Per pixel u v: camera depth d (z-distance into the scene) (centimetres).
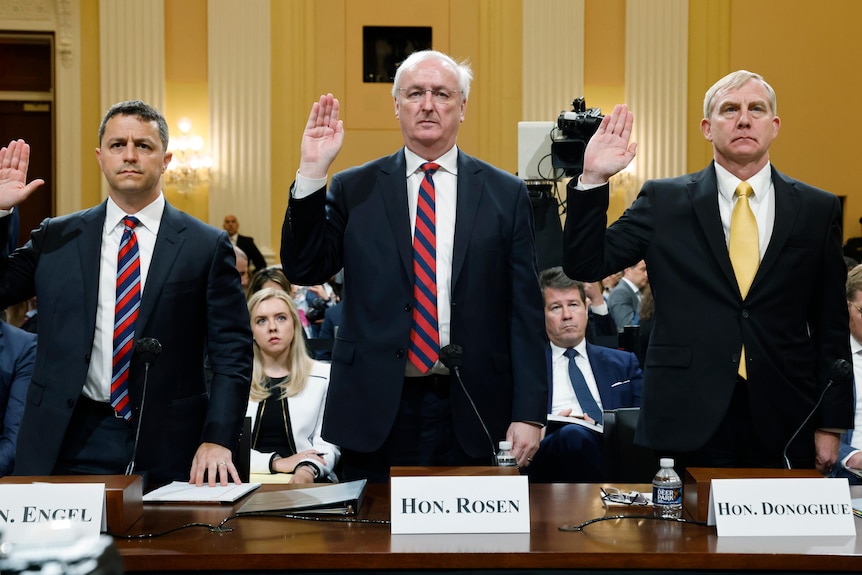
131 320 241
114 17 1075
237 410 242
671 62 1095
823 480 191
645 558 172
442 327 243
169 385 242
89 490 185
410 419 242
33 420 236
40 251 248
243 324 252
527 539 182
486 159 1112
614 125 243
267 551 173
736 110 245
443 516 188
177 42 1096
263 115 1098
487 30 1110
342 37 1108
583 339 384
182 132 1091
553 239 495
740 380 245
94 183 1088
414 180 251
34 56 1153
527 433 241
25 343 339
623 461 294
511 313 251
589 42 1112
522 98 1105
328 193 254
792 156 1088
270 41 1101
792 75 1088
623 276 640
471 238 245
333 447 352
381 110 1108
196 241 248
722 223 249
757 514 187
